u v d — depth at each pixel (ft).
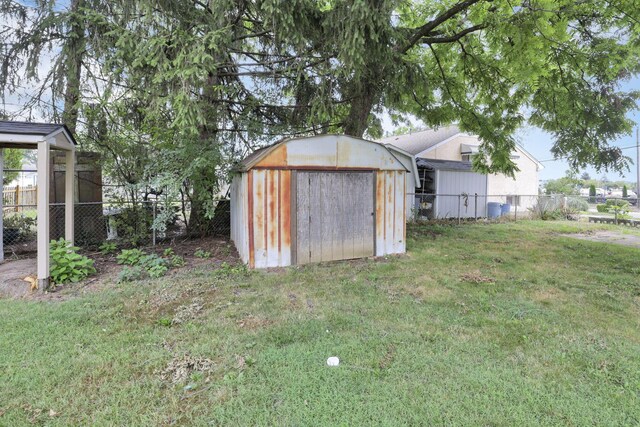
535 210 47.60
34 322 10.76
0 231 17.76
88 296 13.26
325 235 19.39
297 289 14.55
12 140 13.70
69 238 18.15
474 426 6.37
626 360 8.76
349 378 7.87
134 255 18.39
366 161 20.33
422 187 45.21
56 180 21.93
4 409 6.79
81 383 7.65
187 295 13.56
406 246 24.23
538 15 21.08
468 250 23.56
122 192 22.81
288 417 6.59
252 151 25.72
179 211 23.99
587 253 22.89
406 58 25.13
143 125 22.24
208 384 7.66
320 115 22.06
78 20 19.60
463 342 9.72
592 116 24.54
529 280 16.19
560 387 7.60
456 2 28.04
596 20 23.35
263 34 21.22
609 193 132.46
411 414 6.68
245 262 18.28
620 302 13.19
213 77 22.26
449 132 53.62
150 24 16.89
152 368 8.29
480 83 30.96
